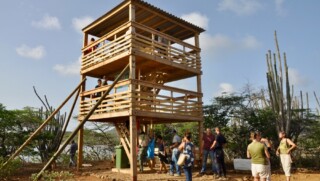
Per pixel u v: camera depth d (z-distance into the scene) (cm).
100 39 1509
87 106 1508
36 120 1883
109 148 2555
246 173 1310
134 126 1203
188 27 1605
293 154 1639
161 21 1559
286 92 1627
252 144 803
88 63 1577
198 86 1580
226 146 1788
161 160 1322
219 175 1134
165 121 1667
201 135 1532
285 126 1590
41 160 1866
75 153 1892
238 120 1816
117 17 1502
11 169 1234
